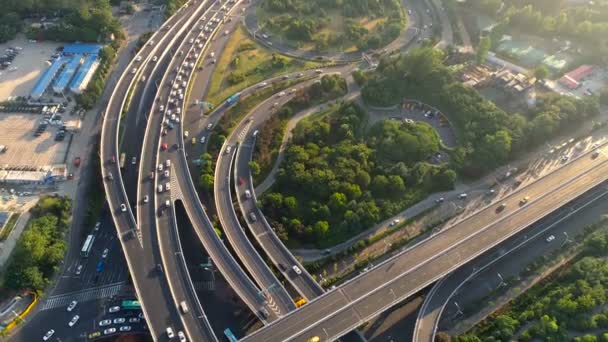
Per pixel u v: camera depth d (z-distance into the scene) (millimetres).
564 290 197375
